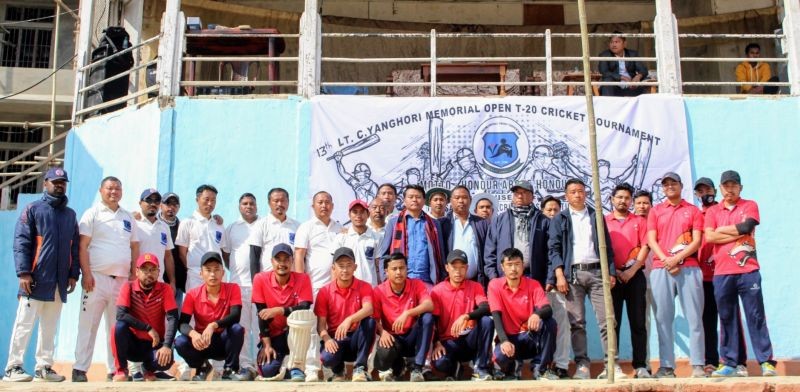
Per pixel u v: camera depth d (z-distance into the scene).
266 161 10.30
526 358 7.89
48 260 7.98
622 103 10.30
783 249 9.94
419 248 8.40
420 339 7.66
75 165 11.41
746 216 7.85
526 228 8.48
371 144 10.25
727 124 10.30
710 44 14.72
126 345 7.68
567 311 8.20
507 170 10.16
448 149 10.23
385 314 7.87
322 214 8.73
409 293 7.88
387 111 10.34
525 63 14.88
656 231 8.19
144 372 7.88
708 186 8.33
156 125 10.52
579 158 10.17
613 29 14.80
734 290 7.83
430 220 8.52
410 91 11.59
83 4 12.27
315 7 10.80
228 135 10.41
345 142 10.27
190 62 11.14
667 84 10.45
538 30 14.98
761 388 5.97
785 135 10.30
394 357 7.65
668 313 7.97
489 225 8.64
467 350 7.84
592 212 8.38
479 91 11.61
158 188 10.28
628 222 8.46
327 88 13.01
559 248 8.24
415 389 5.96
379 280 8.55
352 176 10.19
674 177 8.20
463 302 7.89
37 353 8.00
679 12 15.01
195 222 9.08
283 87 14.91
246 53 11.60
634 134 10.23
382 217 8.93
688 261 7.98
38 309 7.98
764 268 9.88
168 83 10.61
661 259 8.00
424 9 15.03
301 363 7.52
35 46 17.77
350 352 7.76
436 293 7.96
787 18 10.73
